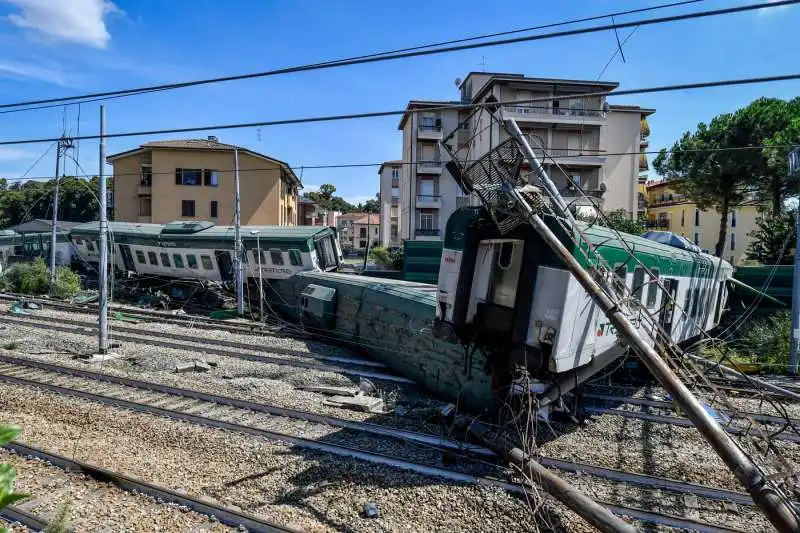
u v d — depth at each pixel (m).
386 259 41.12
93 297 24.86
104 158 14.05
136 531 5.73
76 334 16.34
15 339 15.29
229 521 6.01
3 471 2.24
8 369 12.07
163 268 25.92
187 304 24.55
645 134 47.59
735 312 20.83
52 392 10.53
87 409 9.62
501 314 8.61
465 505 6.49
